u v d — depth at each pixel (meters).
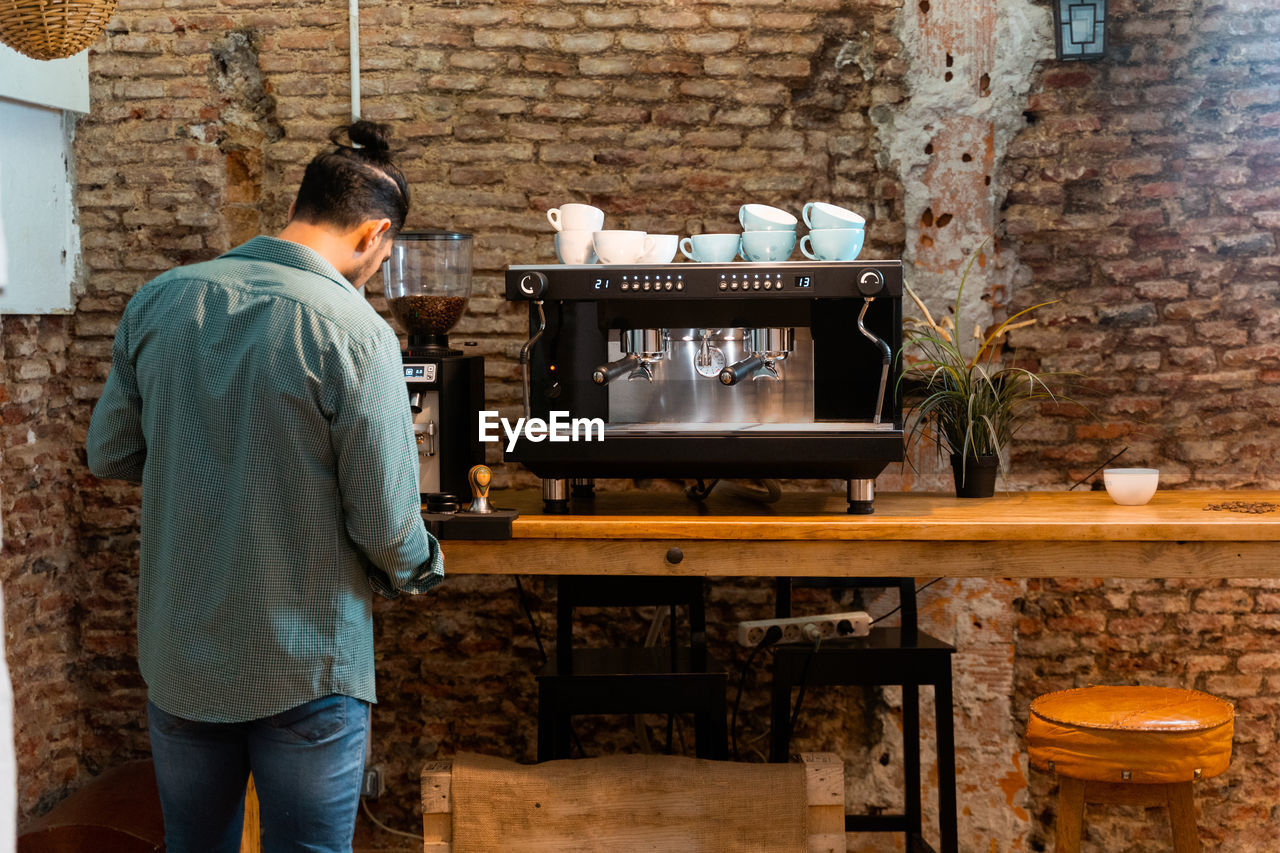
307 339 1.53
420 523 1.66
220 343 1.55
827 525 2.12
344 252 1.72
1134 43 2.70
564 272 2.20
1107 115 2.71
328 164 1.69
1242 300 2.71
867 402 2.29
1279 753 2.74
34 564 2.68
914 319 2.65
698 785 2.12
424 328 2.37
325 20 2.78
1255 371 2.72
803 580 2.55
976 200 2.75
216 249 2.79
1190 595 2.75
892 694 2.81
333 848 1.65
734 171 2.79
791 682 2.25
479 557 2.18
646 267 2.19
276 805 1.62
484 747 2.87
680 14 2.77
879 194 2.77
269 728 1.59
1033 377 2.52
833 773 2.13
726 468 2.26
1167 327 2.73
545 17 2.77
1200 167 2.70
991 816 2.81
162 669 1.58
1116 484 2.38
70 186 2.78
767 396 2.38
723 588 2.83
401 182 1.79
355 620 1.62
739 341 2.36
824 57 2.77
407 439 1.62
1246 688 2.74
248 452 1.53
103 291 2.81
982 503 2.43
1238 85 2.69
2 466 2.55
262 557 1.54
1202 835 2.76
